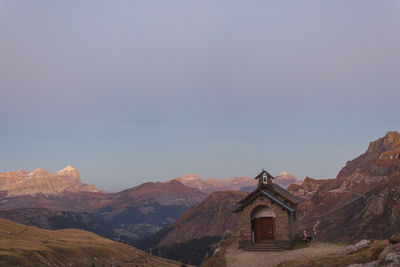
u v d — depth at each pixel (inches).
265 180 1959.9
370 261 1157.7
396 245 1091.3
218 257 1841.8
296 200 2043.6
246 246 1873.8
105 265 7677.2
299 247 1809.8
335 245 1758.1
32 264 5826.8
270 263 1519.4
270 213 1908.2
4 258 5487.2
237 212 1934.1
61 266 6466.5
